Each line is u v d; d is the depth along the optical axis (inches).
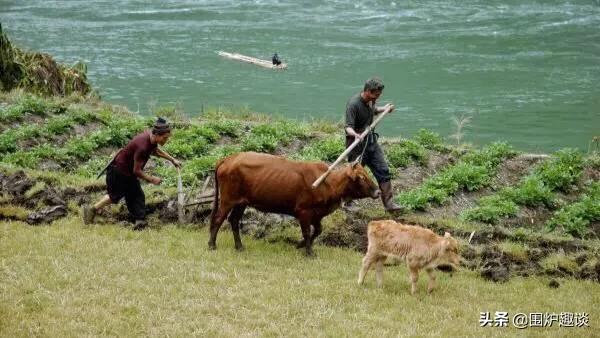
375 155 530.0
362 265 427.5
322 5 2185.0
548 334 381.4
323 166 467.5
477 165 692.1
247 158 465.7
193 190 574.9
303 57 1659.7
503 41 1745.8
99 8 2174.0
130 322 367.9
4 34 968.3
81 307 378.6
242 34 1868.8
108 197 502.3
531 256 487.2
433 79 1491.1
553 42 1724.9
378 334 365.7
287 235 506.6
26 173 586.9
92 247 458.3
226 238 499.8
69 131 775.7
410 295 422.0
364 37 1818.4
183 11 2129.7
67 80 1045.8
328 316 384.2
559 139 1131.3
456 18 1973.4
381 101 1354.6
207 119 902.4
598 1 2098.9
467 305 414.0
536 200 610.5
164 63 1611.7
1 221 500.1
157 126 485.7
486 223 566.6
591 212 580.4
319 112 1279.5
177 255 460.8
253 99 1360.7
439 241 411.8
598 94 1375.5
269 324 373.4
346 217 530.0
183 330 361.7
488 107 1309.1
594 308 419.5
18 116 789.9
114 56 1657.2
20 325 355.3
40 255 441.1
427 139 745.0
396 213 552.1
